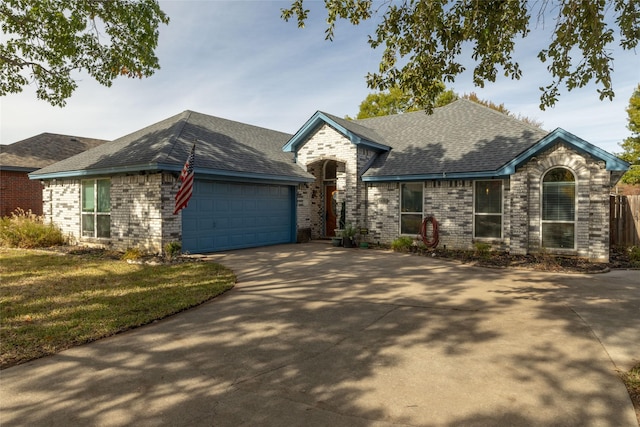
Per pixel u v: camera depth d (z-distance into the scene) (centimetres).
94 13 1177
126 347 476
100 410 331
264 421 312
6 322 557
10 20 1148
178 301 666
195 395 356
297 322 567
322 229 1827
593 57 563
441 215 1379
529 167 1174
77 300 674
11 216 1962
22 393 362
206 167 1208
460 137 1533
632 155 2567
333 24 688
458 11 643
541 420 308
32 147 2259
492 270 977
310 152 1667
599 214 1076
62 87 1302
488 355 440
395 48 715
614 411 321
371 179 1484
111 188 1306
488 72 700
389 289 769
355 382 378
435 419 312
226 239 1369
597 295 706
